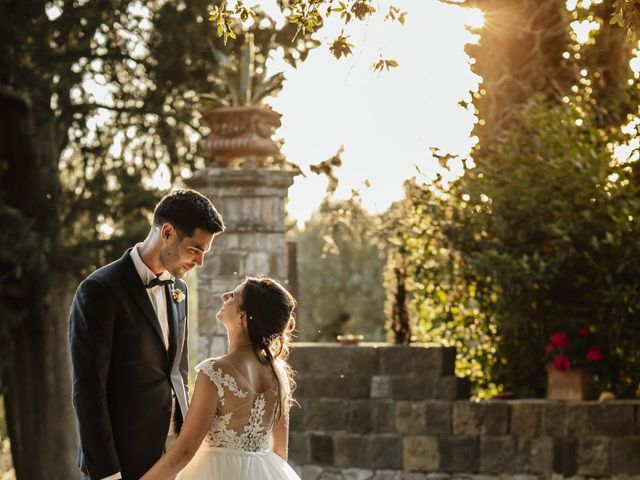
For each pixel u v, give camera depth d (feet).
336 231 35.68
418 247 28.30
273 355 13.88
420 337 29.58
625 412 25.63
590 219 25.71
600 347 26.94
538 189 26.48
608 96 28.50
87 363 12.66
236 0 15.17
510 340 28.09
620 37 27.91
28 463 40.40
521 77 28.76
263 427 13.64
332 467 27.35
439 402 26.81
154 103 41.47
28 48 35.35
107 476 12.59
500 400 26.73
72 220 40.42
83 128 40.68
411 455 26.91
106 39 41.09
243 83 32.01
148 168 43.29
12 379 40.29
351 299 84.02
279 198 30.27
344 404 27.37
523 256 26.13
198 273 30.35
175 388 13.56
